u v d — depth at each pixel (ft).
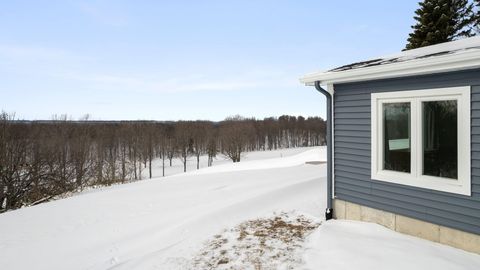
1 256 23.66
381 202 20.04
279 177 49.47
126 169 136.15
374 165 20.29
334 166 23.13
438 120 17.17
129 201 40.78
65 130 115.75
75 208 38.45
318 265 16.29
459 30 80.48
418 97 17.85
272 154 217.77
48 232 29.25
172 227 27.20
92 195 47.19
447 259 15.23
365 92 20.76
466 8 80.48
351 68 20.54
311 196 32.04
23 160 82.38
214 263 18.26
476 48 15.65
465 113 15.87
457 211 16.37
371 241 17.78
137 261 19.98
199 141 206.90
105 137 143.95
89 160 114.42
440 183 16.90
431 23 79.82
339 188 22.89
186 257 19.63
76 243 25.80
